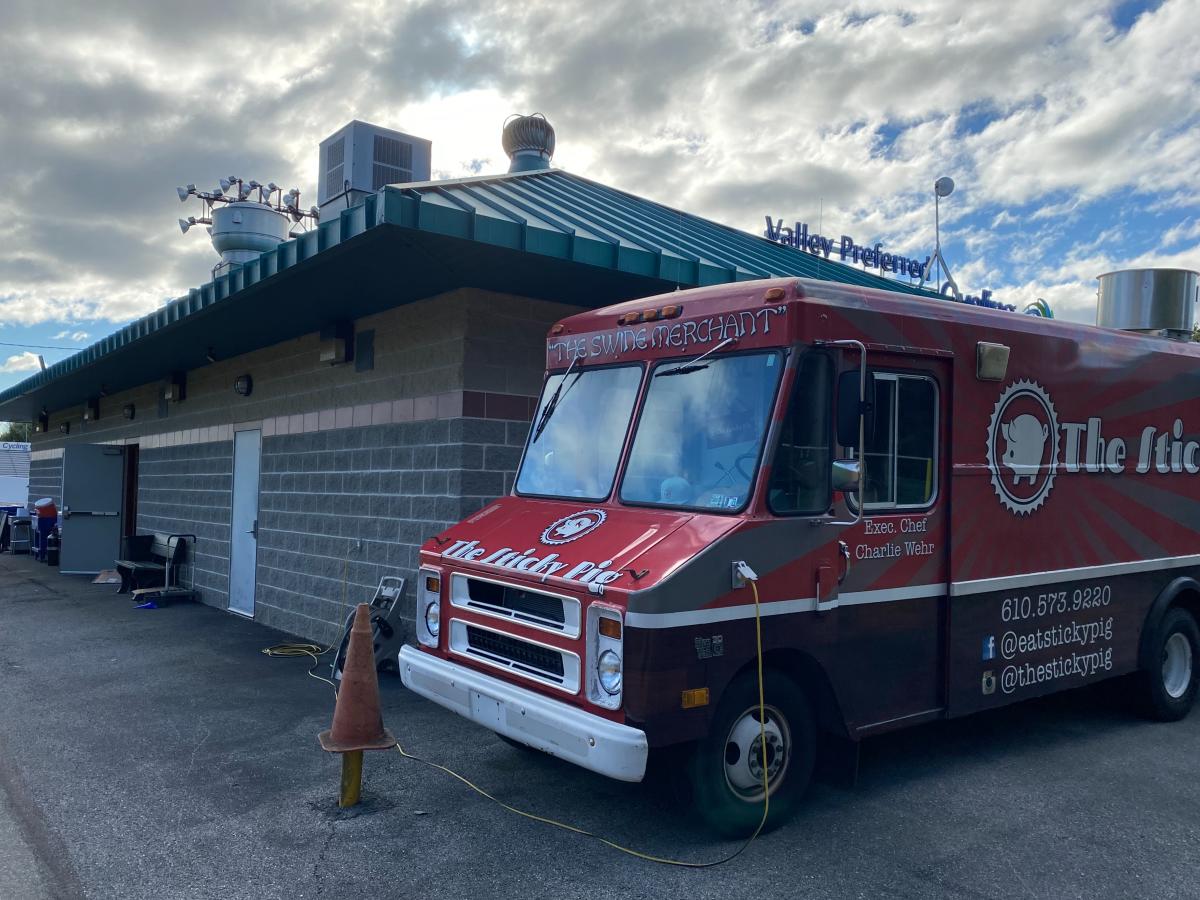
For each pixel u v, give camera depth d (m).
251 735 6.78
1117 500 6.84
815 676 5.13
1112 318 8.16
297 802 5.45
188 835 4.97
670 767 4.83
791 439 4.89
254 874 4.51
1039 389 6.25
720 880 4.45
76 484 16.88
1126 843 4.94
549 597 4.82
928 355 5.52
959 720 7.32
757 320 5.07
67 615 12.29
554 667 4.82
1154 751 6.54
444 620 5.59
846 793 5.64
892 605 5.37
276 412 11.57
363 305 9.16
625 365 5.82
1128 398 6.96
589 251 7.50
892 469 5.39
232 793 5.60
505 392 8.49
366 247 7.02
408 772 5.97
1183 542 7.42
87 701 7.75
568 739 4.48
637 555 4.67
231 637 10.70
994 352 5.85
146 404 16.72
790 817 5.20
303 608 10.69
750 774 4.88
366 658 5.42
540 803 5.44
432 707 7.54
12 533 21.80
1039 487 6.23
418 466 8.75
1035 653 6.20
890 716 5.38
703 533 4.68
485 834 4.99
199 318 9.91
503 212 7.51
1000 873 4.56
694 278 8.20
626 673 4.32
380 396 9.42
